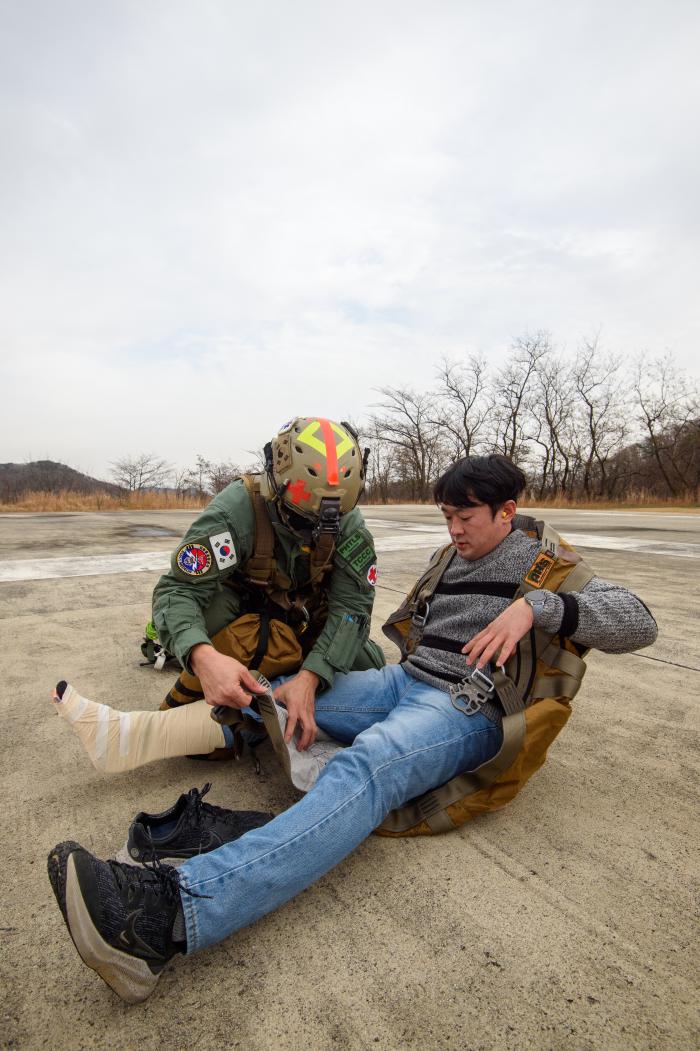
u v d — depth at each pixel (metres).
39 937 1.23
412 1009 1.07
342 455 1.65
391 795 1.36
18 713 2.31
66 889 0.97
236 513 1.72
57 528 10.80
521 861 1.48
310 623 1.92
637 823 1.65
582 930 1.26
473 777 1.50
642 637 1.52
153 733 1.70
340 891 1.37
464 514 1.60
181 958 1.18
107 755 1.66
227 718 1.63
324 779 1.32
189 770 1.89
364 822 1.30
